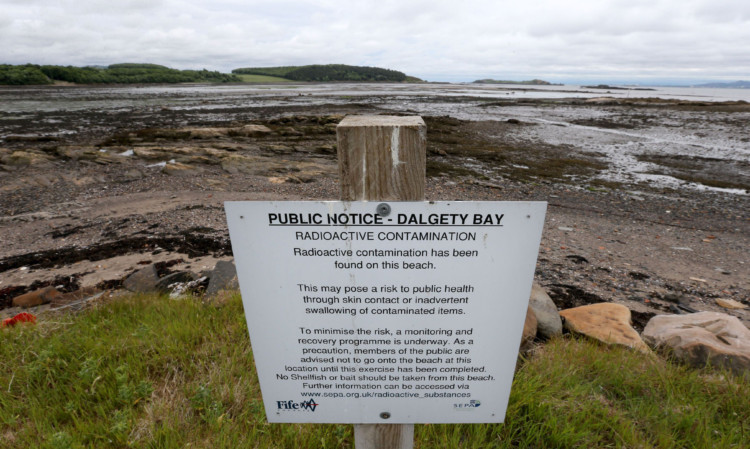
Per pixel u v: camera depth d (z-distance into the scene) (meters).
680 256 8.00
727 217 11.02
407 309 1.69
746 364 3.45
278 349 1.79
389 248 1.59
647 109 44.88
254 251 1.62
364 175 1.54
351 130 1.49
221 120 33.09
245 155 18.00
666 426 2.69
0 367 3.24
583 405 2.83
